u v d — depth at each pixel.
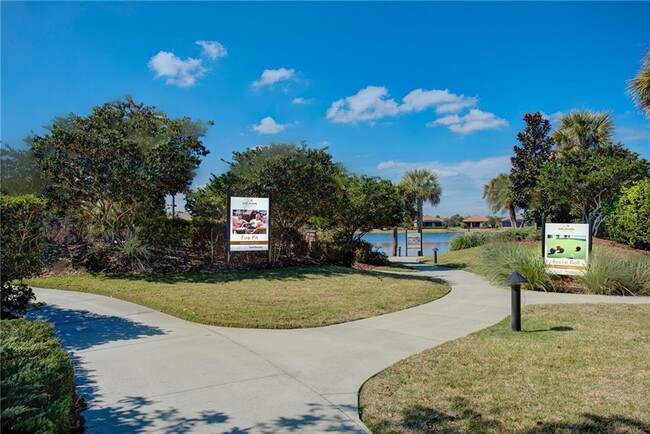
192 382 4.62
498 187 39.00
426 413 3.85
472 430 3.53
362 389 4.44
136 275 11.93
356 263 18.09
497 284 12.12
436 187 37.75
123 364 5.17
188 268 13.15
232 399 4.18
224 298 9.01
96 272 12.14
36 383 3.08
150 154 12.23
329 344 6.10
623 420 3.65
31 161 11.61
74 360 5.29
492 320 7.65
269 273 13.00
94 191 12.33
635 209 17.11
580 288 11.26
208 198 15.27
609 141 22.28
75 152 11.68
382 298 9.45
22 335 4.30
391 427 3.60
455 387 4.44
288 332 6.75
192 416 3.80
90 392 4.32
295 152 14.78
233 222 13.46
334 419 3.77
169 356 5.49
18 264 6.56
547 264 11.72
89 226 13.90
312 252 16.84
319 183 15.10
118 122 12.74
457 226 90.31
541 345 5.88
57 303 8.67
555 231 11.73
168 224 14.17
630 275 10.69
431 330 6.94
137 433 3.50
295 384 4.58
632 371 4.83
